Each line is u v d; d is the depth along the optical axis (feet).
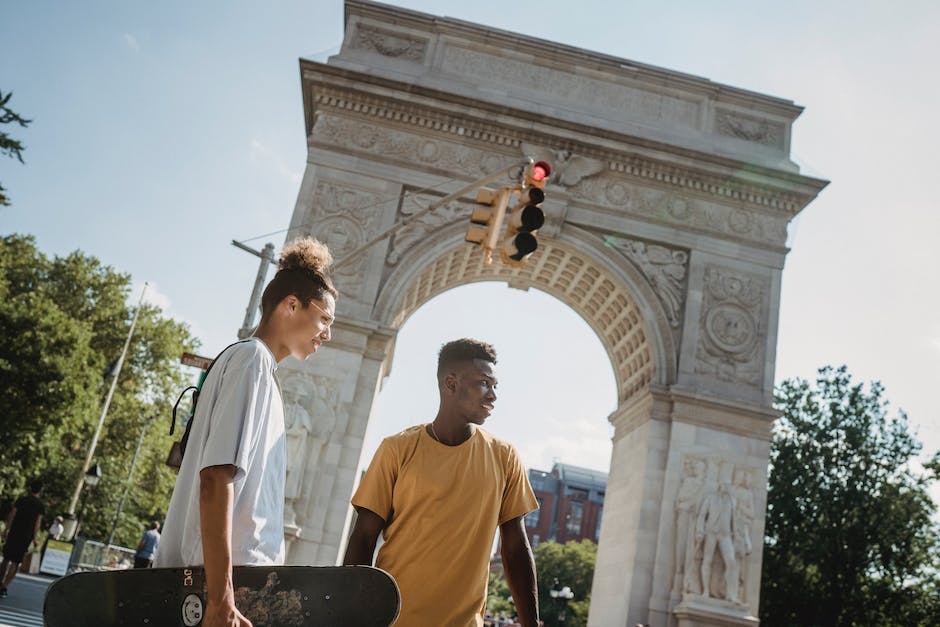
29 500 56.34
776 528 156.97
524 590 14.57
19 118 80.89
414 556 13.66
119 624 10.16
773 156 105.19
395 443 14.49
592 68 106.01
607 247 99.66
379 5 104.68
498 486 14.38
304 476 85.10
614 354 111.96
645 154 100.73
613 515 102.94
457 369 14.62
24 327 132.77
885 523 153.79
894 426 160.76
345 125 98.84
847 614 152.66
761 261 100.83
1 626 42.78
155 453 194.49
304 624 10.07
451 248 96.37
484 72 104.27
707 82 106.42
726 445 92.58
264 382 11.51
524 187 48.16
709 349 97.14
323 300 13.07
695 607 84.02
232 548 11.13
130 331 163.94
